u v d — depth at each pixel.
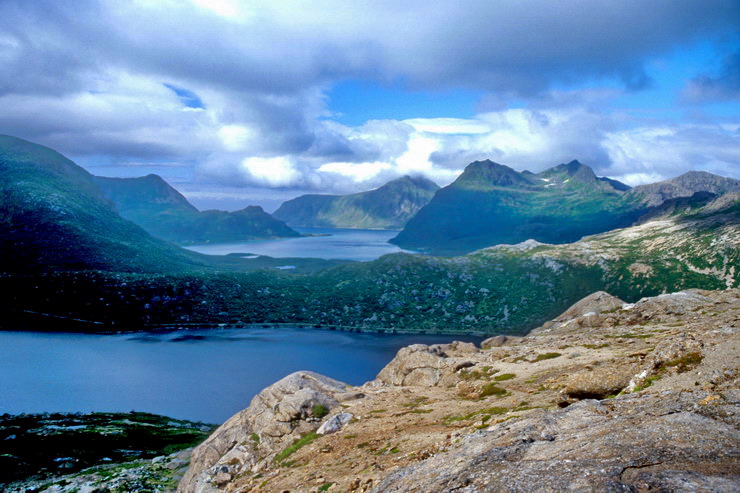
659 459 12.70
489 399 42.22
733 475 11.07
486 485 14.19
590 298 106.06
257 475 36.69
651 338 58.31
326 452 34.88
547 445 16.38
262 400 52.81
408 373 64.25
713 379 22.25
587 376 31.08
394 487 18.11
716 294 84.62
